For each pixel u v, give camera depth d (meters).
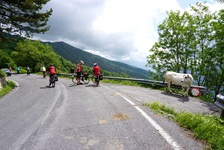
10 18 15.03
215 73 19.11
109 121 4.73
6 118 5.78
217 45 16.81
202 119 4.33
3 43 16.84
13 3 14.92
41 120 5.21
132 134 3.79
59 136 3.91
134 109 5.86
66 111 6.16
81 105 7.02
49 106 7.23
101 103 7.11
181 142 3.37
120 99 7.81
